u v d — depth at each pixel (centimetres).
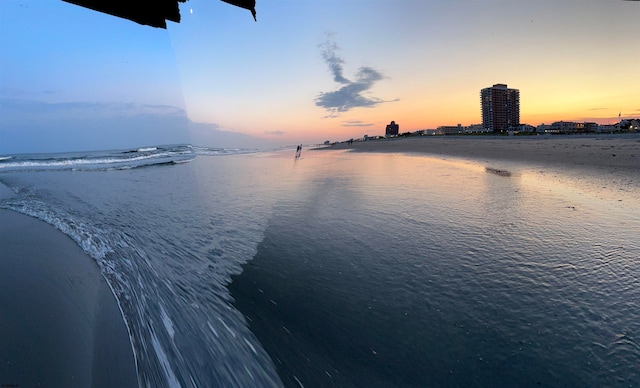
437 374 215
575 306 277
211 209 741
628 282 312
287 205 758
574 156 1422
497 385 202
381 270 379
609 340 231
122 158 2827
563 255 385
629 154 1390
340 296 324
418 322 272
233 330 264
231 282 363
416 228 525
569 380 200
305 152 3966
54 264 445
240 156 3475
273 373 213
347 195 827
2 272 413
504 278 337
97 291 366
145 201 852
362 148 3628
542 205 626
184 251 472
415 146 3117
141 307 314
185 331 261
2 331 276
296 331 266
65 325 296
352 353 238
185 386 199
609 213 552
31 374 229
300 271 389
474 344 239
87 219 675
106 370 232
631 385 192
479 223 530
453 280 341
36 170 2000
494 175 1045
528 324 257
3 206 857
